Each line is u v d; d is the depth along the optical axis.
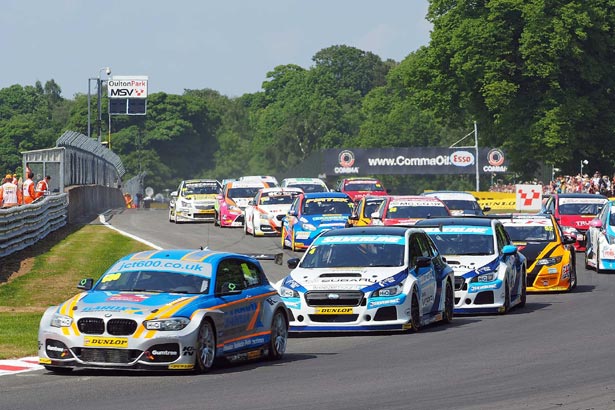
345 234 61.88
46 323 44.28
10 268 87.62
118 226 143.50
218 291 46.50
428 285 60.75
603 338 54.97
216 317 45.22
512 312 69.75
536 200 137.25
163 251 49.53
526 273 76.81
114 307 44.00
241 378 43.22
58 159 145.62
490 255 69.38
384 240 60.91
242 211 146.12
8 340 54.28
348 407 36.12
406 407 35.97
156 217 169.88
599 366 45.03
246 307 47.59
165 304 44.38
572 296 79.25
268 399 37.84
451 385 40.78
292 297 57.69
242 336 47.16
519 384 40.69
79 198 161.38
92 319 43.62
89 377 43.44
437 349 52.00
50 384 41.62
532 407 35.56
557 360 47.25
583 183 185.62
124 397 38.50
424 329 60.84
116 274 47.47
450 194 123.38
